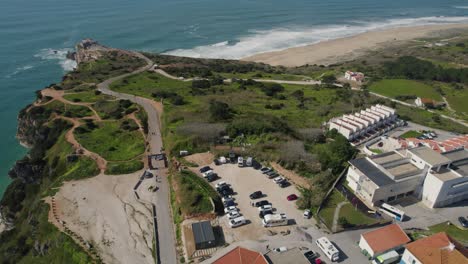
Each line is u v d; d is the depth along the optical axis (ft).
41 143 368.68
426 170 244.22
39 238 235.81
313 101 472.03
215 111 373.81
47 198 266.36
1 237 271.28
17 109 506.89
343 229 220.43
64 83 510.99
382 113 384.27
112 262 206.28
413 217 232.32
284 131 340.59
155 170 294.66
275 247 207.72
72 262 209.46
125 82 514.27
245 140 325.21
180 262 202.39
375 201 240.73
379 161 258.57
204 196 250.78
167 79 547.90
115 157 314.35
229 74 609.01
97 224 236.84
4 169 372.99
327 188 257.75
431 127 395.96
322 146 325.42
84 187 276.21
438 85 577.84
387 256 194.39
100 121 380.37
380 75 641.81
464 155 260.62
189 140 320.09
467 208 241.55
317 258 199.11
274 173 277.85
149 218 240.53
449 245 181.27
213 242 209.36
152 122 375.25
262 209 234.99
